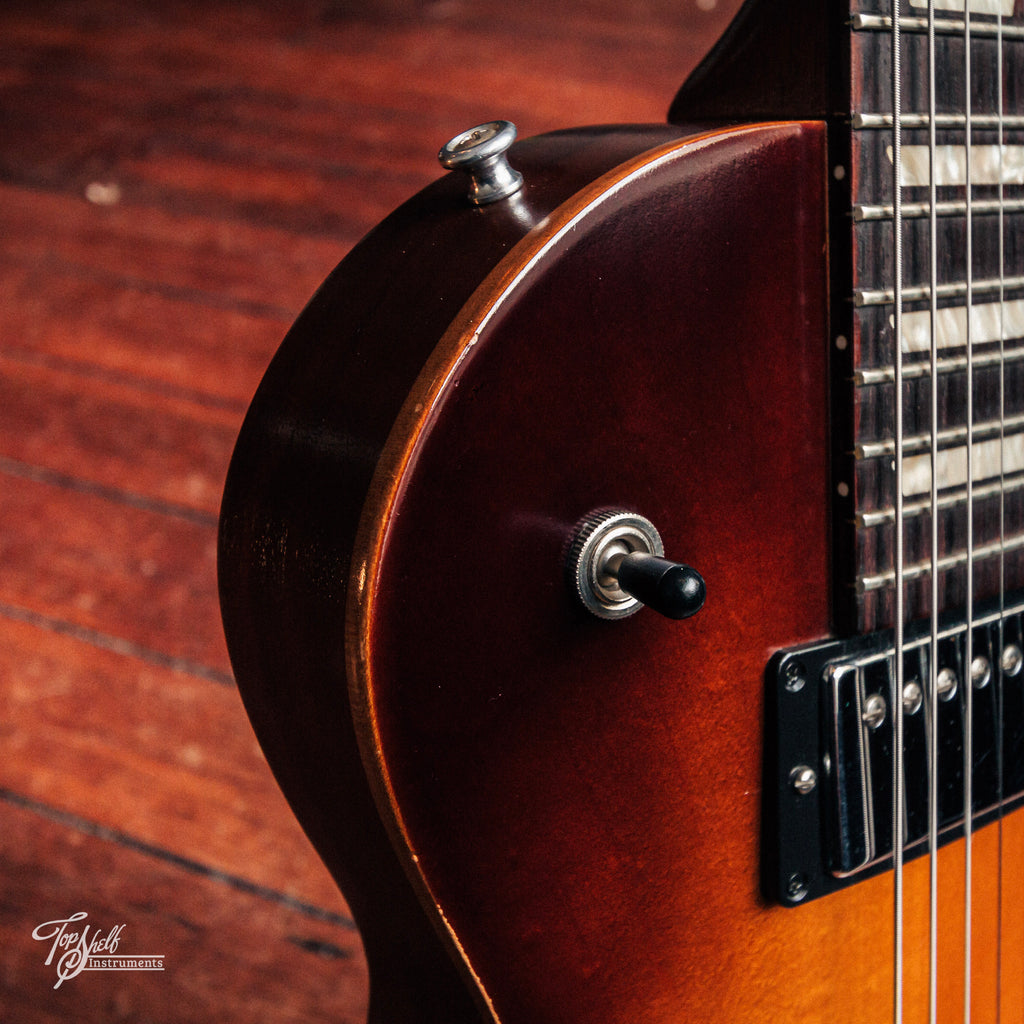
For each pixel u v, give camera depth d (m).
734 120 0.47
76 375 1.26
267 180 1.58
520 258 0.44
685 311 0.46
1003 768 0.50
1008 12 0.47
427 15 2.07
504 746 0.45
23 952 0.71
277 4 2.14
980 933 0.52
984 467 0.49
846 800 0.48
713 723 0.47
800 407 0.47
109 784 0.85
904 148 0.46
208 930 0.74
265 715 0.48
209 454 1.16
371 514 0.44
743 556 0.47
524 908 0.46
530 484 0.45
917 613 0.49
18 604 1.00
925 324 0.47
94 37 2.00
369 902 0.48
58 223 1.50
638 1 2.12
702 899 0.48
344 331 0.46
